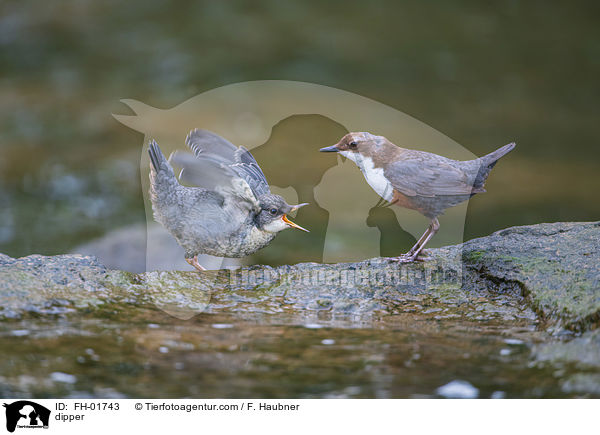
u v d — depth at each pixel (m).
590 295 6.34
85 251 12.68
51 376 5.36
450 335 6.23
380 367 5.60
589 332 5.89
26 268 6.98
